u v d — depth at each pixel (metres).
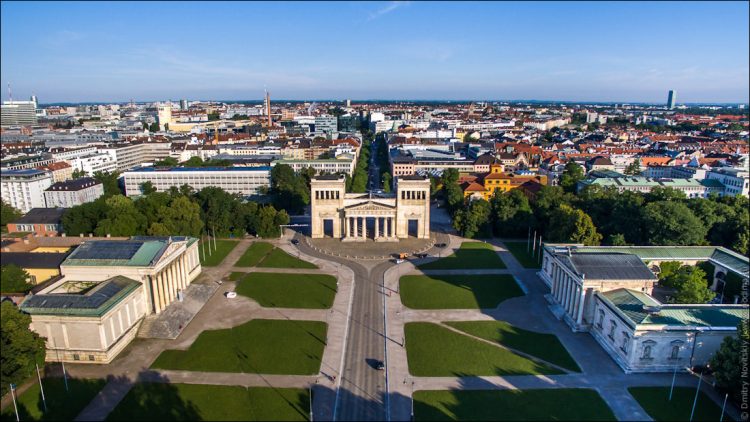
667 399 103.81
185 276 161.38
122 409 99.62
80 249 145.00
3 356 99.94
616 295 130.12
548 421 96.44
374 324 139.00
